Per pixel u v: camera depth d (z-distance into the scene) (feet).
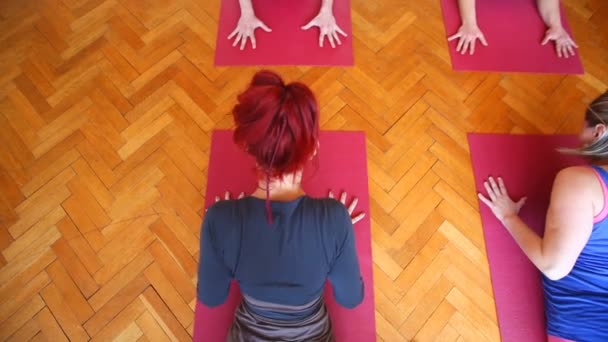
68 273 4.80
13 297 4.67
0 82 5.85
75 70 5.92
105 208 5.10
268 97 2.37
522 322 4.61
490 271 4.85
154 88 5.79
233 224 2.87
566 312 4.03
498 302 4.70
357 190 5.16
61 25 6.24
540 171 5.31
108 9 6.36
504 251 4.93
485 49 6.07
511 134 5.56
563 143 5.49
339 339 4.50
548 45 6.10
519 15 6.28
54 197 5.16
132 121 5.59
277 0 6.27
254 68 5.89
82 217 5.06
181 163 5.35
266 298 3.11
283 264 2.89
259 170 2.82
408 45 6.09
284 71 5.85
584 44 6.17
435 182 5.26
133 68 5.92
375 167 5.32
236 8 6.32
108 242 4.94
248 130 2.46
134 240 4.95
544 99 5.80
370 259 4.85
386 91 5.78
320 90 5.75
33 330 4.54
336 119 5.58
